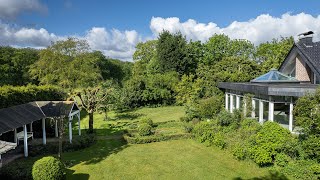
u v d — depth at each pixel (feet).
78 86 125.80
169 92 140.15
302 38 85.66
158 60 173.68
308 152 46.34
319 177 42.88
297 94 57.36
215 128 71.20
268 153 49.85
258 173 48.08
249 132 60.49
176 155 61.16
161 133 79.30
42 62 125.29
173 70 162.71
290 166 46.68
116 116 114.32
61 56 126.62
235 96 94.43
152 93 138.00
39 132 77.46
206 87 116.26
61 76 123.54
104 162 58.03
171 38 166.81
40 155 63.26
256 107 76.18
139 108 136.26
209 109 88.94
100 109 105.91
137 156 61.57
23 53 170.91
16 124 56.95
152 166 54.85
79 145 68.23
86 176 50.44
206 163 55.01
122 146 70.28
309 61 74.08
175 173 50.80
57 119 73.67
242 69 137.80
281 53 144.97
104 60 216.95
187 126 79.36
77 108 78.13
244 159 54.03
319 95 45.93
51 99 94.94
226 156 58.03
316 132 46.26
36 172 43.27
